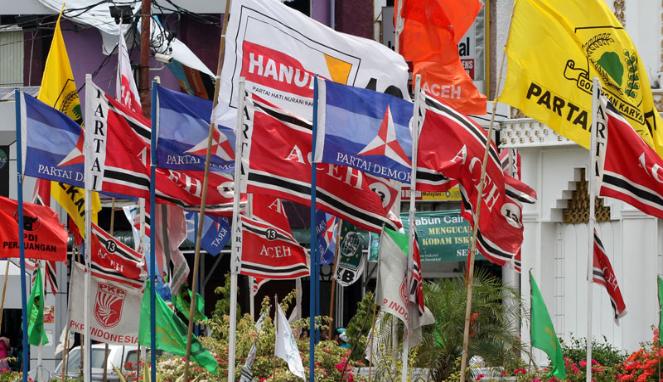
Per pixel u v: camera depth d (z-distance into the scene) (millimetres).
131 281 32406
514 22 29750
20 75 63281
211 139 29047
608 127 29266
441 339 36781
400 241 29953
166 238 33406
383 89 32000
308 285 62688
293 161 30234
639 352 35656
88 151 29625
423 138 29625
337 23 64375
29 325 36250
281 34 30891
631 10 45500
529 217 47188
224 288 39000
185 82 60875
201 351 30516
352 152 29203
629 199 29422
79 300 32062
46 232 32562
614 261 45219
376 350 34594
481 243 30328
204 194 28969
